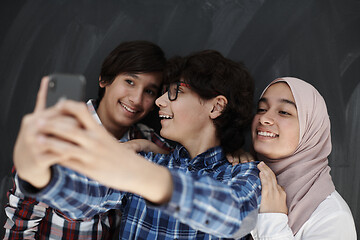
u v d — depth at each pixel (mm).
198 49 1409
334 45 1405
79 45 1409
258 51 1405
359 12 1403
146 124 1402
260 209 982
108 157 515
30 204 1060
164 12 1409
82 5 1407
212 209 639
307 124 1130
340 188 1405
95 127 507
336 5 1407
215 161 1011
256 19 1404
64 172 683
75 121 500
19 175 593
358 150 1406
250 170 952
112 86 1222
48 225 1061
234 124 1030
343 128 1406
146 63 1185
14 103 1404
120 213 1199
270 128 1108
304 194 1116
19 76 1405
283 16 1403
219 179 949
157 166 585
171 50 1413
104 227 1142
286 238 960
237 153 1068
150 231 950
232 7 1406
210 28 1409
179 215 606
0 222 1408
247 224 774
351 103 1408
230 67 1043
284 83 1161
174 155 1062
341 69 1407
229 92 1008
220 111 1003
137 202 991
